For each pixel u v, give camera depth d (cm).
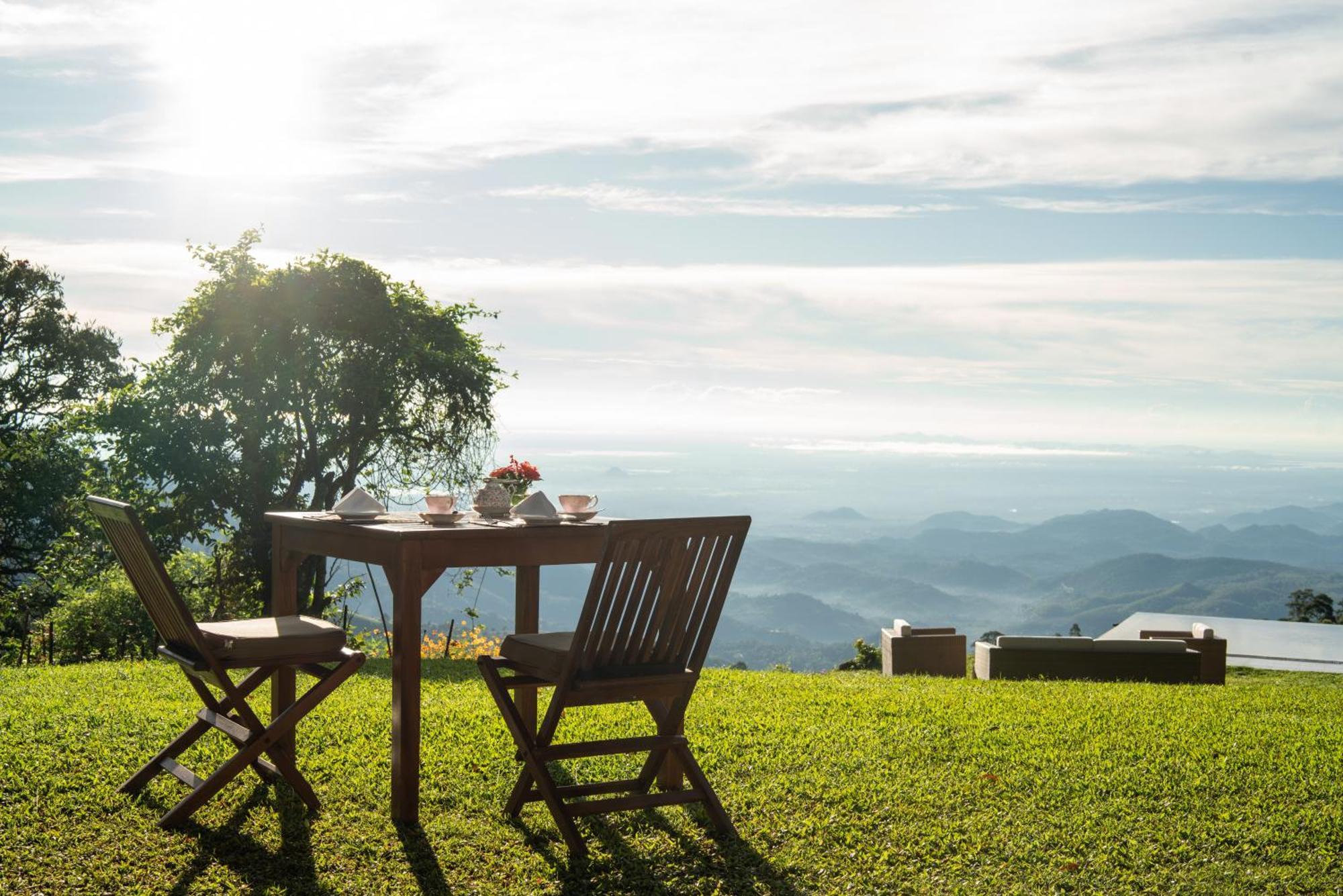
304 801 380
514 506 457
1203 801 431
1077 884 335
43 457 2467
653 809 394
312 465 1700
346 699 600
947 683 870
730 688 719
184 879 313
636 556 352
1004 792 435
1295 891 336
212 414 1658
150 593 377
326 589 1752
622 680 362
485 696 623
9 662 1794
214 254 1711
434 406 1780
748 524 367
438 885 314
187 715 530
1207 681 1105
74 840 341
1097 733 569
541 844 353
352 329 1678
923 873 341
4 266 2686
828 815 393
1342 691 902
